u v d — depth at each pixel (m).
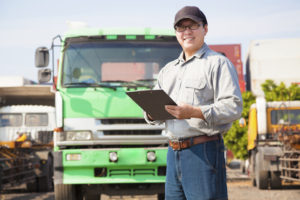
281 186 13.18
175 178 3.48
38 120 14.97
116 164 7.50
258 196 11.20
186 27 3.47
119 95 7.79
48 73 8.01
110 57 8.09
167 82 3.59
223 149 3.44
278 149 13.09
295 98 31.14
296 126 13.94
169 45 8.24
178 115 3.23
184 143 3.39
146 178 7.60
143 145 7.82
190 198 3.38
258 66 57.16
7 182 12.32
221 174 3.38
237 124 24.94
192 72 3.44
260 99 14.55
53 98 14.50
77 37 8.22
